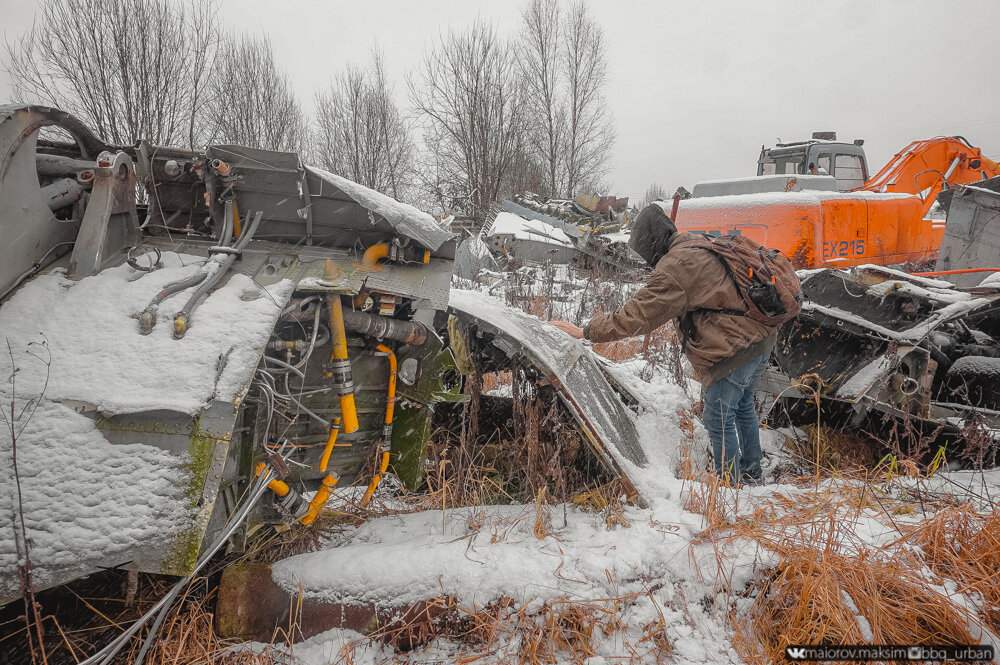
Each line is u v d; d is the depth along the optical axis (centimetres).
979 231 566
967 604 206
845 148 963
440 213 1867
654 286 288
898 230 715
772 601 218
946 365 385
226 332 219
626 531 243
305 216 273
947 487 285
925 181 803
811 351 397
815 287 409
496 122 1925
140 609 222
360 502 290
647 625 209
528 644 201
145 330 214
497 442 377
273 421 260
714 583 221
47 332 212
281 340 249
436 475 310
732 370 296
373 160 1941
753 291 284
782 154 1020
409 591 214
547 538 244
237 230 280
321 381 275
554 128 2225
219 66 1334
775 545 231
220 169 259
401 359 293
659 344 575
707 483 269
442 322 326
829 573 212
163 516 187
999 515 238
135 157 274
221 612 219
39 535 178
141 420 197
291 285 246
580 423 275
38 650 200
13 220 224
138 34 1080
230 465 221
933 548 230
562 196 2197
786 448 387
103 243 242
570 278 892
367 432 295
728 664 198
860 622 202
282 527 251
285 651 208
